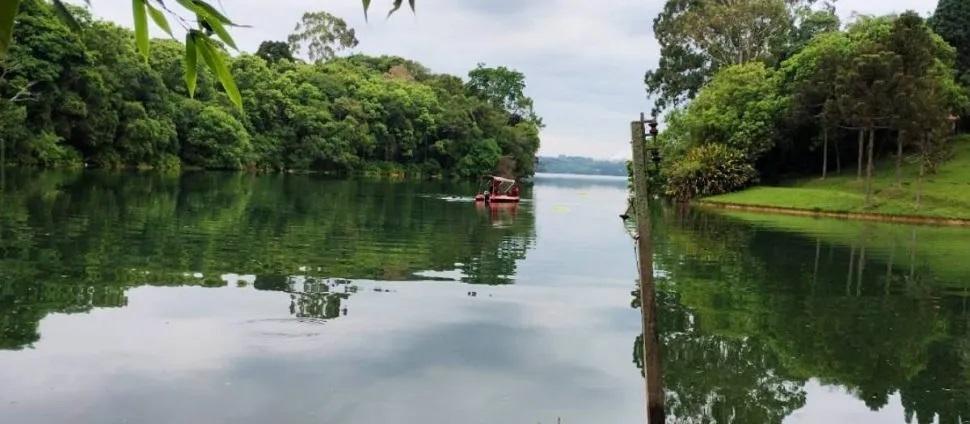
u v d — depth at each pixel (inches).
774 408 296.8
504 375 315.6
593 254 730.8
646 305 245.1
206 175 1973.4
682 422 278.8
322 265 571.8
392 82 3270.2
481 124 3265.3
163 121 2054.6
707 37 2303.2
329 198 1355.8
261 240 691.4
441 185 2310.5
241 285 472.7
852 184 1743.4
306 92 2822.3
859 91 1497.3
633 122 246.5
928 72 1503.4
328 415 259.1
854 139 1932.8
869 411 297.3
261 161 2524.6
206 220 828.6
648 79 2518.5
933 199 1465.3
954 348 399.2
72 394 264.5
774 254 780.6
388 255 650.2
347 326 382.0
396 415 262.4
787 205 1572.3
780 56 2292.1
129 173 1724.9
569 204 1609.3
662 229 1052.5
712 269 656.4
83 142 1817.2
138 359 308.0
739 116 1980.8
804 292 554.3
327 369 309.3
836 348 391.9
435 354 340.5
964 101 1882.4
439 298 468.4
